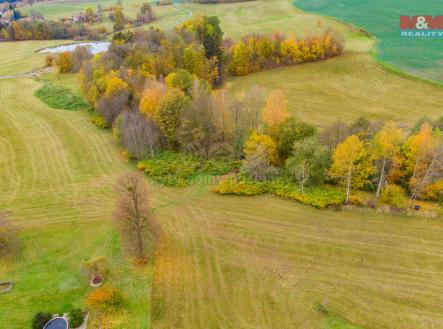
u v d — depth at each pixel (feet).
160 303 114.93
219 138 200.23
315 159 165.27
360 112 252.21
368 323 108.06
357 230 143.64
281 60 337.31
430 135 155.22
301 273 125.80
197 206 160.15
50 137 225.76
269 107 185.57
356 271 126.11
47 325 107.55
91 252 135.64
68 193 171.32
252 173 174.70
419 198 159.63
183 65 286.46
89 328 107.04
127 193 127.34
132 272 126.21
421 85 278.05
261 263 130.00
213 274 125.70
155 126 201.16
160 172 181.37
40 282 123.13
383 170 154.81
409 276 123.54
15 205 163.84
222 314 111.04
